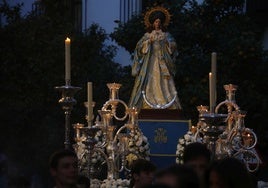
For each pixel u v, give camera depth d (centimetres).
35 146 3847
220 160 1322
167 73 3409
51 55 4650
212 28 4641
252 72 4594
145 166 1741
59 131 4241
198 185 1127
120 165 3166
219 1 4747
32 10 5047
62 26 4784
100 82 4650
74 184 1530
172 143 3350
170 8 4678
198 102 4381
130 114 3081
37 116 4359
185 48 4594
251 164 3198
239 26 4725
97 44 4797
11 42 4709
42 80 4619
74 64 4697
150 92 3409
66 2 5050
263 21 5097
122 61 5147
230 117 2883
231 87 2891
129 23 4678
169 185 1102
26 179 1783
